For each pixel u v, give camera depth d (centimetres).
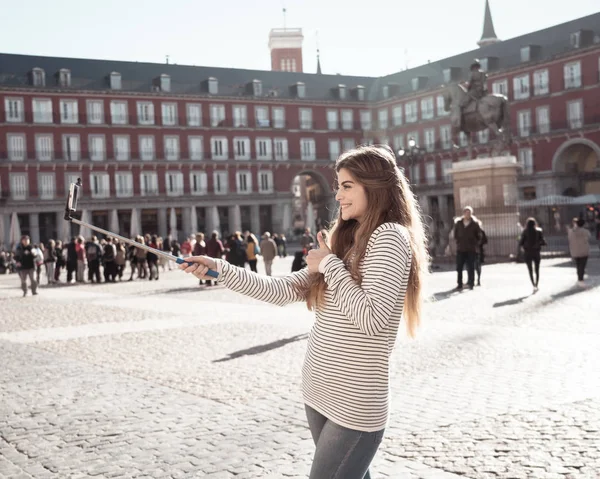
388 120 7462
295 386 749
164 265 3575
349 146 7456
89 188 6381
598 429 546
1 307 1845
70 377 847
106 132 6462
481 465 479
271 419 624
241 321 1303
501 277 1973
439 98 6981
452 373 770
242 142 6988
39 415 670
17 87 6128
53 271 2897
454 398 662
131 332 1220
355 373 268
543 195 6103
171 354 977
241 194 6888
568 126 5950
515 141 6253
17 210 6103
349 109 7469
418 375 769
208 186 6812
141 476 492
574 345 902
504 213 2580
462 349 905
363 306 260
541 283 1741
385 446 531
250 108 7019
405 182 295
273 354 943
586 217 5397
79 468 515
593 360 806
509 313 1230
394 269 268
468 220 1700
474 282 1770
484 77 2627
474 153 6662
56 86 6306
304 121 7250
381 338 270
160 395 732
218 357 938
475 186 2625
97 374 857
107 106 6481
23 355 1026
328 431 270
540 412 601
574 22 6200
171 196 6631
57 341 1152
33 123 6194
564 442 518
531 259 1574
